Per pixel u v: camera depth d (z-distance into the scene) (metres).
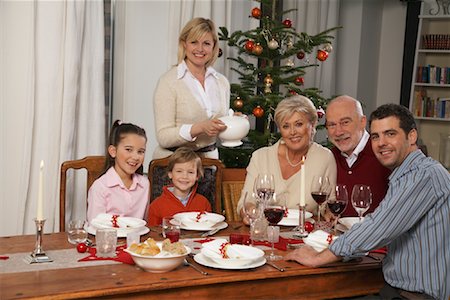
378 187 2.77
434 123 5.95
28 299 1.59
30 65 3.47
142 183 2.85
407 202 1.99
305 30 5.14
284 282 1.95
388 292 2.08
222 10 4.34
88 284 1.72
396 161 2.08
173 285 1.76
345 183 2.82
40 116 3.55
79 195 3.75
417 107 5.79
